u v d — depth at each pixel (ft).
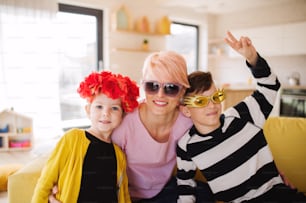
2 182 6.57
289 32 15.34
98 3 13.16
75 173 3.27
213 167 3.79
